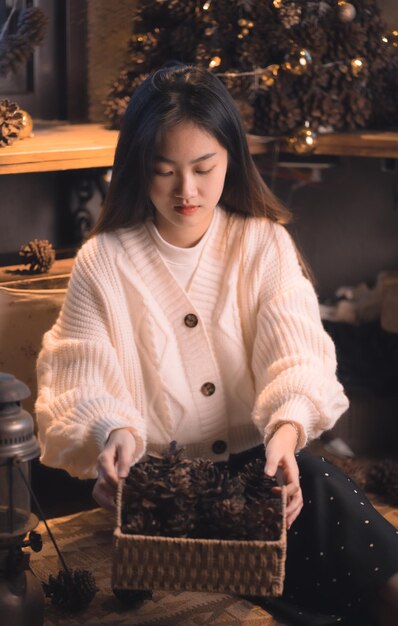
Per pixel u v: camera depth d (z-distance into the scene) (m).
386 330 2.68
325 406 1.76
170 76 1.78
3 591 1.65
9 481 1.63
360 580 1.77
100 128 2.68
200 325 1.89
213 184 1.78
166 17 2.66
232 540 1.48
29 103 2.74
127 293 1.89
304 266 2.01
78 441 1.71
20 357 2.28
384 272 2.92
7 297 2.25
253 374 1.94
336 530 1.80
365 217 2.99
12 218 2.72
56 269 2.43
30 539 1.72
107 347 1.84
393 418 2.78
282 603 1.89
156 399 1.89
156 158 1.75
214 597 1.95
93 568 2.06
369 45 2.61
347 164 2.97
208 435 1.92
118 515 1.49
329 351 1.86
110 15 2.73
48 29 2.70
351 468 2.53
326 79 2.57
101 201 2.86
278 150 2.60
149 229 1.90
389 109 2.69
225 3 2.49
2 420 1.61
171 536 1.50
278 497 1.60
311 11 2.53
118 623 1.85
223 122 1.77
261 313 1.90
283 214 1.98
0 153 2.23
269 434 1.73
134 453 1.71
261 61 2.51
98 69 2.76
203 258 1.91
